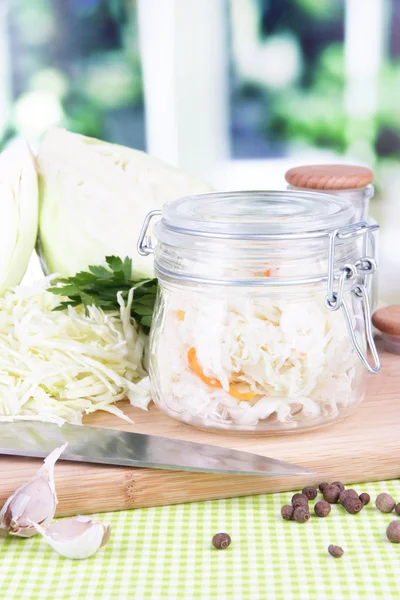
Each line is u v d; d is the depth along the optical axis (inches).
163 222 22.6
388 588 18.4
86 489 20.9
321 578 18.7
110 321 25.6
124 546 19.7
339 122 60.8
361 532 20.0
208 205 23.1
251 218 22.2
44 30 56.3
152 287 26.0
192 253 22.0
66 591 18.5
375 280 29.1
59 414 23.6
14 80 57.1
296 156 61.6
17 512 19.9
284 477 21.5
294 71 59.9
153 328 23.5
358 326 23.2
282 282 21.6
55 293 25.3
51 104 58.0
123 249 27.6
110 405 24.4
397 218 59.7
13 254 27.6
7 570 19.1
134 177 28.6
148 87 58.9
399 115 60.1
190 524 20.5
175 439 22.4
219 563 19.2
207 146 60.8
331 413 22.6
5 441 22.0
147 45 58.0
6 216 27.5
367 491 21.7
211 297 22.0
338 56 59.6
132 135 59.6
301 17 58.7
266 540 19.8
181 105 59.6
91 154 28.8
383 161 60.9
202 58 58.7
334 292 22.0
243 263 21.7
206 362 22.0
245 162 61.5
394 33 58.9
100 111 58.7
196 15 57.7
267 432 22.4
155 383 23.3
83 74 58.0
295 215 22.1
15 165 27.8
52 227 28.3
